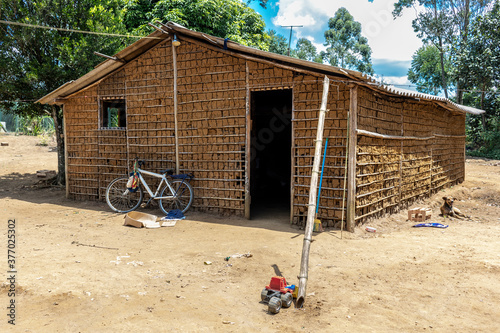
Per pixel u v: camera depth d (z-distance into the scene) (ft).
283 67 21.61
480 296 12.50
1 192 33.65
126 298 12.11
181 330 10.16
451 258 16.49
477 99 73.61
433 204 31.48
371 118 22.62
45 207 27.48
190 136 25.17
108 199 26.58
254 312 11.43
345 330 10.26
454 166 40.29
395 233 21.70
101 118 28.73
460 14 72.79
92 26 34.73
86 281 13.37
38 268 14.42
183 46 25.03
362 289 13.14
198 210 25.39
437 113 34.37
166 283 13.53
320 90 21.13
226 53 23.39
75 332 9.91
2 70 33.32
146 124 26.61
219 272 14.76
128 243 18.57
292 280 13.97
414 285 13.47
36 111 37.76
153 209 26.58
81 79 27.09
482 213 28.73
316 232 20.67
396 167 26.32
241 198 24.08
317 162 15.42
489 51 65.62
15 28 33.06
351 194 20.57
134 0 56.44
